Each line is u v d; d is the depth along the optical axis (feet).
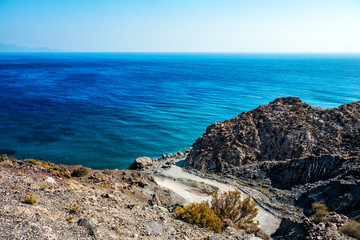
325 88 514.27
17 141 184.96
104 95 396.37
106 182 73.56
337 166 118.32
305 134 156.66
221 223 55.01
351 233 53.67
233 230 54.03
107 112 292.40
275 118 182.39
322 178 118.73
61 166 77.92
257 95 435.12
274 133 165.68
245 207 65.05
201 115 299.99
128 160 170.81
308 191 107.55
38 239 29.43
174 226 48.47
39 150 171.83
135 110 309.42
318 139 153.79
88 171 77.15
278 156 153.79
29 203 39.24
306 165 126.41
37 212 36.47
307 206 99.09
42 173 59.77
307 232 56.24
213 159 158.51
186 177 140.87
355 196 82.58
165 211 61.87
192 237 44.60
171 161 169.99
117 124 247.50
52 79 556.10
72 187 56.08
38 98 346.95
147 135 221.66
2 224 30.40
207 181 136.26
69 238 31.96
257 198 114.21
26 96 355.36
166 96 410.31
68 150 175.73
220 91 471.21
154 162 168.14
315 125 167.02
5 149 168.76
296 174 126.31
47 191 47.37
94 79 587.68
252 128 175.22
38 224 32.91
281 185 126.52
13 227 30.42
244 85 553.64
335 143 146.10
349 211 79.61
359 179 94.22
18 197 40.32
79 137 203.00
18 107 289.74
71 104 322.55
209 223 51.98
